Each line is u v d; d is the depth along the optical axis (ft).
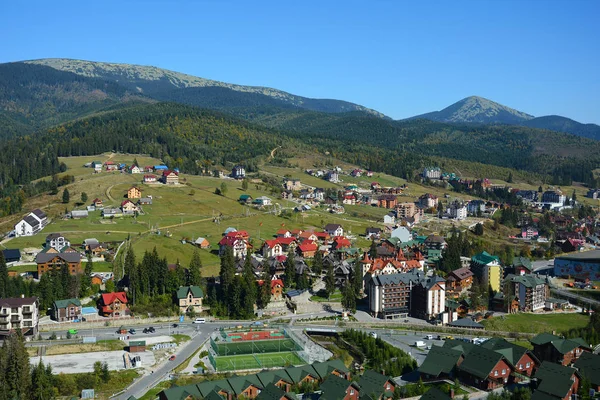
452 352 629.10
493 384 590.55
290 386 582.76
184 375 626.64
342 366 615.57
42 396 554.05
